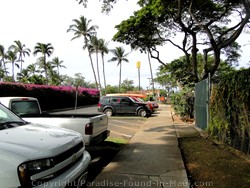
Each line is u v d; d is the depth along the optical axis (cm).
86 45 4456
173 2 1453
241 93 606
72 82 6362
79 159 370
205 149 721
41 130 370
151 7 1519
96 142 605
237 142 663
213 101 827
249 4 1348
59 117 606
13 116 438
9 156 262
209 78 948
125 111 1962
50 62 6241
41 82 3681
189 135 990
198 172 536
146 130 1148
